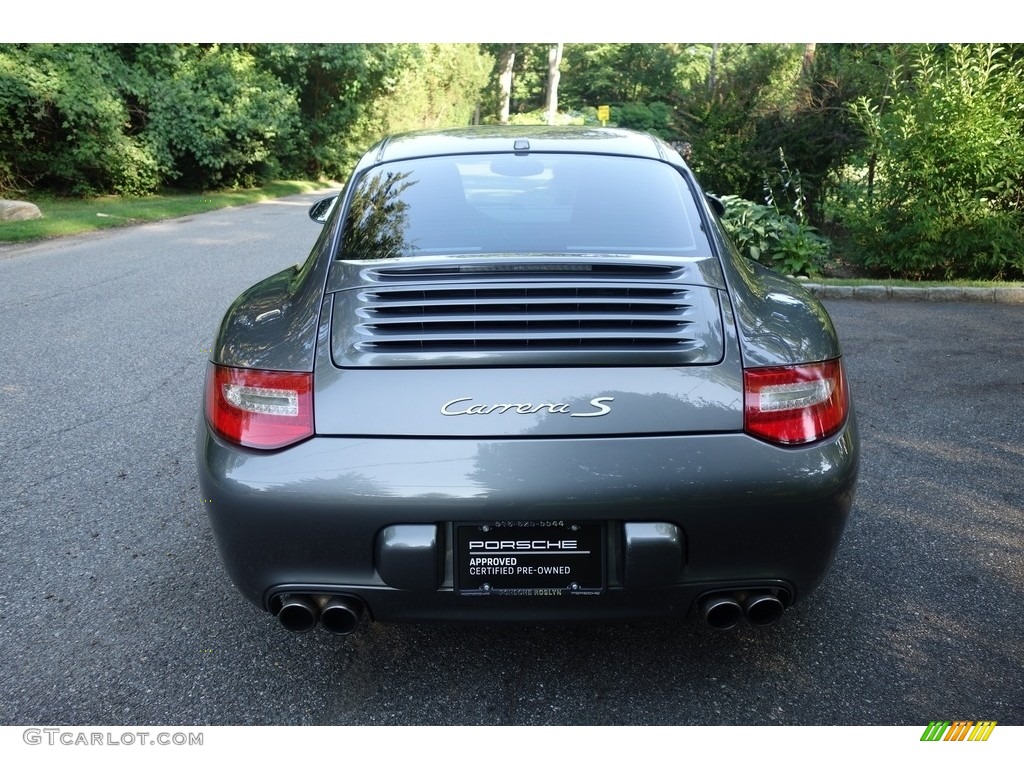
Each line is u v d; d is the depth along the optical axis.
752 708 2.16
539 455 1.87
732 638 2.47
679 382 1.95
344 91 25.33
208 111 18.42
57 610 2.58
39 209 13.62
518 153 2.83
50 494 3.37
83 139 15.84
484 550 1.93
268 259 9.50
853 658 2.37
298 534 1.92
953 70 8.58
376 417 1.91
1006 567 2.88
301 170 25.53
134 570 2.82
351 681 2.28
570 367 1.95
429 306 2.08
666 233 2.46
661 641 2.46
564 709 2.16
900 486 3.57
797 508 1.93
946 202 8.51
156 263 9.10
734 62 12.41
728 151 10.64
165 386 4.75
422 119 30.53
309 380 1.95
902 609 2.62
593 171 2.73
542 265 2.19
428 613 1.98
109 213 13.97
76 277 8.16
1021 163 8.23
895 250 8.82
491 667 2.34
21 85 14.58
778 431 1.94
